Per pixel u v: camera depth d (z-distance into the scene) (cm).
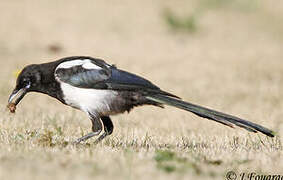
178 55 2412
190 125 1323
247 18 3312
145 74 2030
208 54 2453
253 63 2267
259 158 844
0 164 739
